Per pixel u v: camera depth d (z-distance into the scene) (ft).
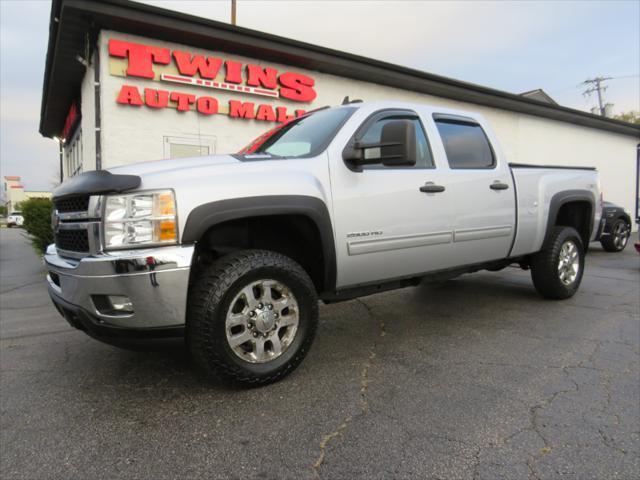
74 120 43.57
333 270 10.14
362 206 10.48
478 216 13.08
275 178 9.18
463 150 13.42
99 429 7.77
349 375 9.96
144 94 27.63
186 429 7.70
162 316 7.93
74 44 29.14
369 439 7.32
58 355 11.75
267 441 7.30
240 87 31.07
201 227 8.16
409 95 41.60
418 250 11.68
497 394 8.97
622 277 22.29
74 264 8.47
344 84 36.83
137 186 7.97
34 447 7.23
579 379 9.68
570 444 7.17
